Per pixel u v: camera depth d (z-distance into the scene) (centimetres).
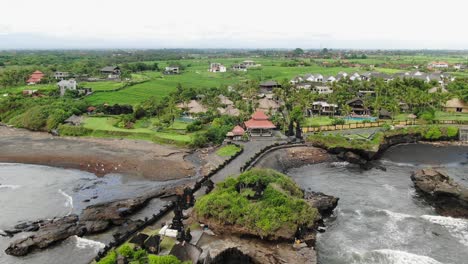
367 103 16712
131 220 7362
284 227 6391
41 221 7294
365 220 7538
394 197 8769
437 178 8938
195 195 7869
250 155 10800
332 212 7881
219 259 5428
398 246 6531
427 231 7081
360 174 10444
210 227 6556
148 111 16238
